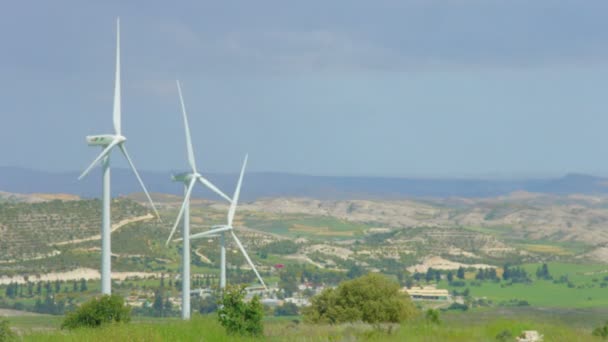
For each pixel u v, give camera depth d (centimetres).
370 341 6019
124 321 7025
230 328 6131
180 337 5509
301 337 6122
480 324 8212
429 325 7519
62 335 5466
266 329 7106
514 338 6544
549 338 6675
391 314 9812
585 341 6719
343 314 9794
